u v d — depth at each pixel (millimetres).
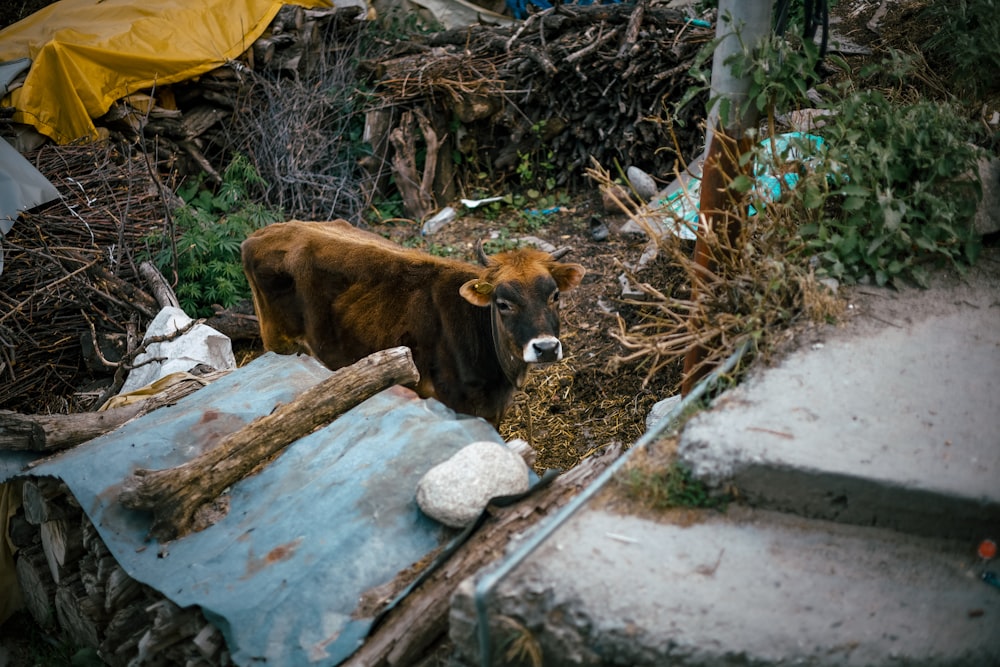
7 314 6699
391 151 8992
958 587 2762
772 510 3088
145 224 7715
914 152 4098
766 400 3344
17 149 8141
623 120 8203
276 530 3486
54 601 4551
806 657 2525
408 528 3402
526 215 8383
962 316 3746
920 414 3211
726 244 4082
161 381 5000
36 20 9125
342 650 3016
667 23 8289
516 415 6250
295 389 4324
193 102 9117
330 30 10133
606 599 2691
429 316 5285
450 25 10609
